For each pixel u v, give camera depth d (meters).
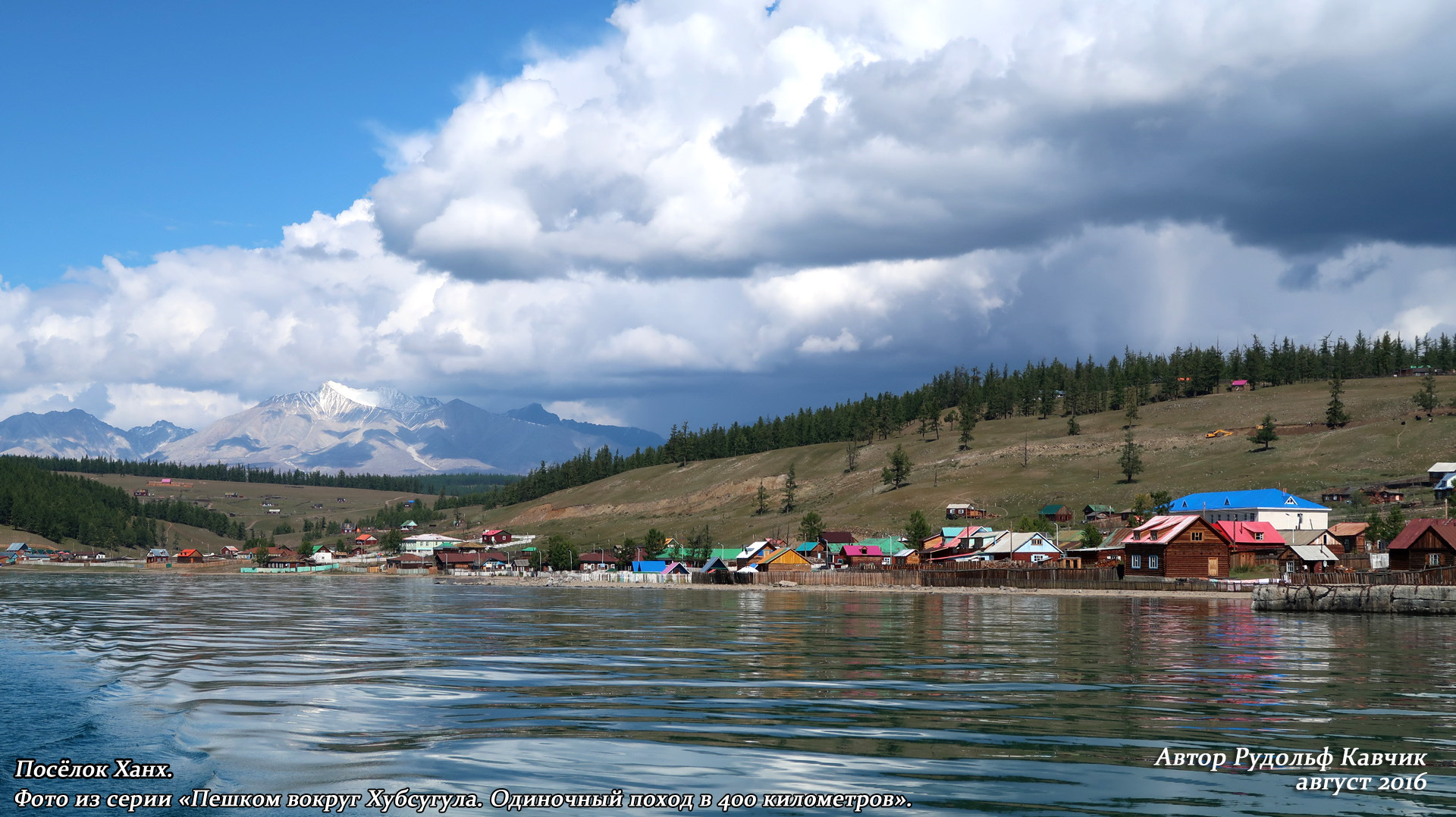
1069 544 172.75
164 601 89.06
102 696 26.45
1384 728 21.73
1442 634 52.66
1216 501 171.50
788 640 44.56
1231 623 60.62
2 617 62.62
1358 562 121.94
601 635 47.94
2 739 20.94
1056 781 16.94
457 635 47.62
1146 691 27.00
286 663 34.16
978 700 25.20
